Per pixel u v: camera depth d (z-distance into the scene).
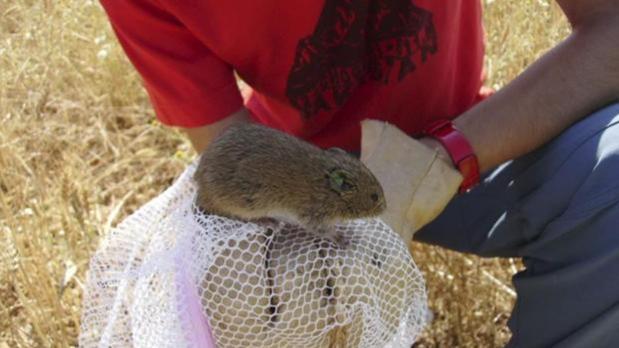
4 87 1.19
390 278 0.53
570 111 0.64
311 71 0.70
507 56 1.07
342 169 0.56
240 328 0.51
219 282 0.51
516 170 0.68
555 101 0.64
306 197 0.55
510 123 0.64
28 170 0.99
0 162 1.04
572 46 0.65
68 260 0.91
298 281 0.51
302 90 0.71
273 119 0.77
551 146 0.64
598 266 0.56
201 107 0.67
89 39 1.27
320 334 0.51
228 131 0.57
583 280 0.58
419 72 0.72
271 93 0.73
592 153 0.59
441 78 0.73
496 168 0.71
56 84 1.25
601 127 0.60
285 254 0.52
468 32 0.76
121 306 0.54
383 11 0.69
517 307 0.65
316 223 0.55
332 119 0.74
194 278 0.50
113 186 1.09
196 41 0.67
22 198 1.00
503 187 0.69
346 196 0.56
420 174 0.61
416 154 0.62
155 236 0.54
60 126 1.18
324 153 0.57
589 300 0.58
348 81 0.71
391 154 0.62
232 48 0.67
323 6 0.66
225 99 0.68
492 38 1.12
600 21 0.64
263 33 0.67
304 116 0.73
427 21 0.70
